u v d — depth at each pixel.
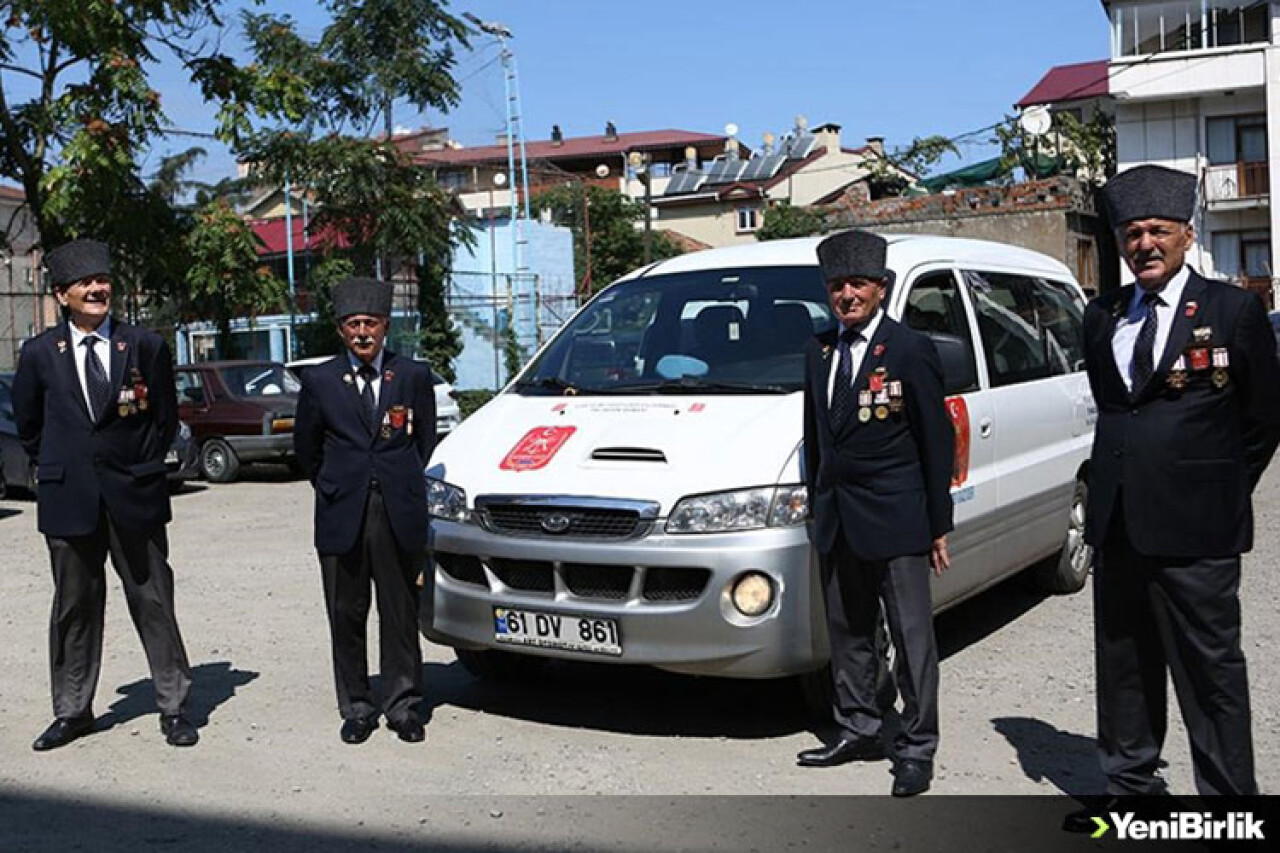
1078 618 7.51
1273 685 6.02
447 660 6.93
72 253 5.42
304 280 31.45
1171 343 4.00
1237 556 4.03
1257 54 34.78
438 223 27.05
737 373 5.97
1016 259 7.74
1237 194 35.56
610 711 5.91
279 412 16.09
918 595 4.79
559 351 6.62
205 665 6.88
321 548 5.50
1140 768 4.36
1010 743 5.31
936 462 4.76
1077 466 7.73
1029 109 38.78
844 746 5.07
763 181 64.88
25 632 7.76
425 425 5.59
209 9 20.28
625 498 5.22
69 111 19.14
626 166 70.69
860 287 4.80
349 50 25.58
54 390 5.43
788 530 5.12
